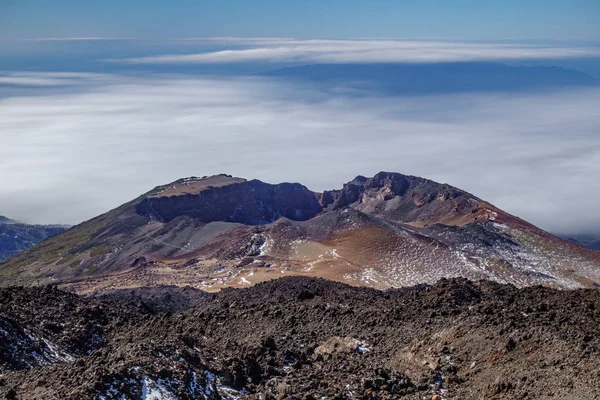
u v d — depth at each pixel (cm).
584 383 2303
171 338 3091
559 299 3428
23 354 3206
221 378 2717
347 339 3453
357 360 3194
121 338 3759
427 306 3781
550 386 2386
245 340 3653
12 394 2411
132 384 2359
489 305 3434
